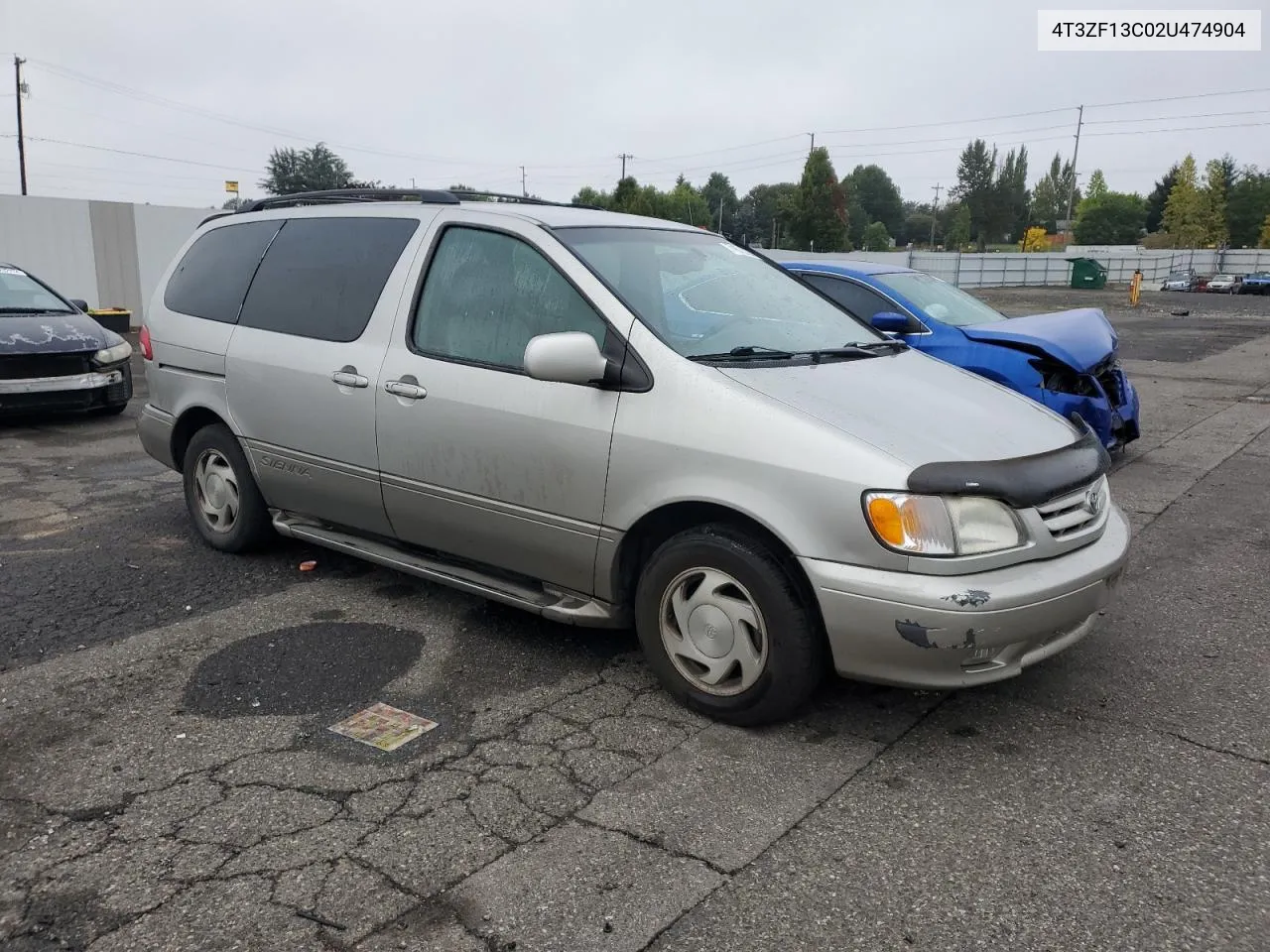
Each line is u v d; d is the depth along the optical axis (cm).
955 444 327
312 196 515
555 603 391
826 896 258
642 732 347
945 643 303
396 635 434
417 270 430
